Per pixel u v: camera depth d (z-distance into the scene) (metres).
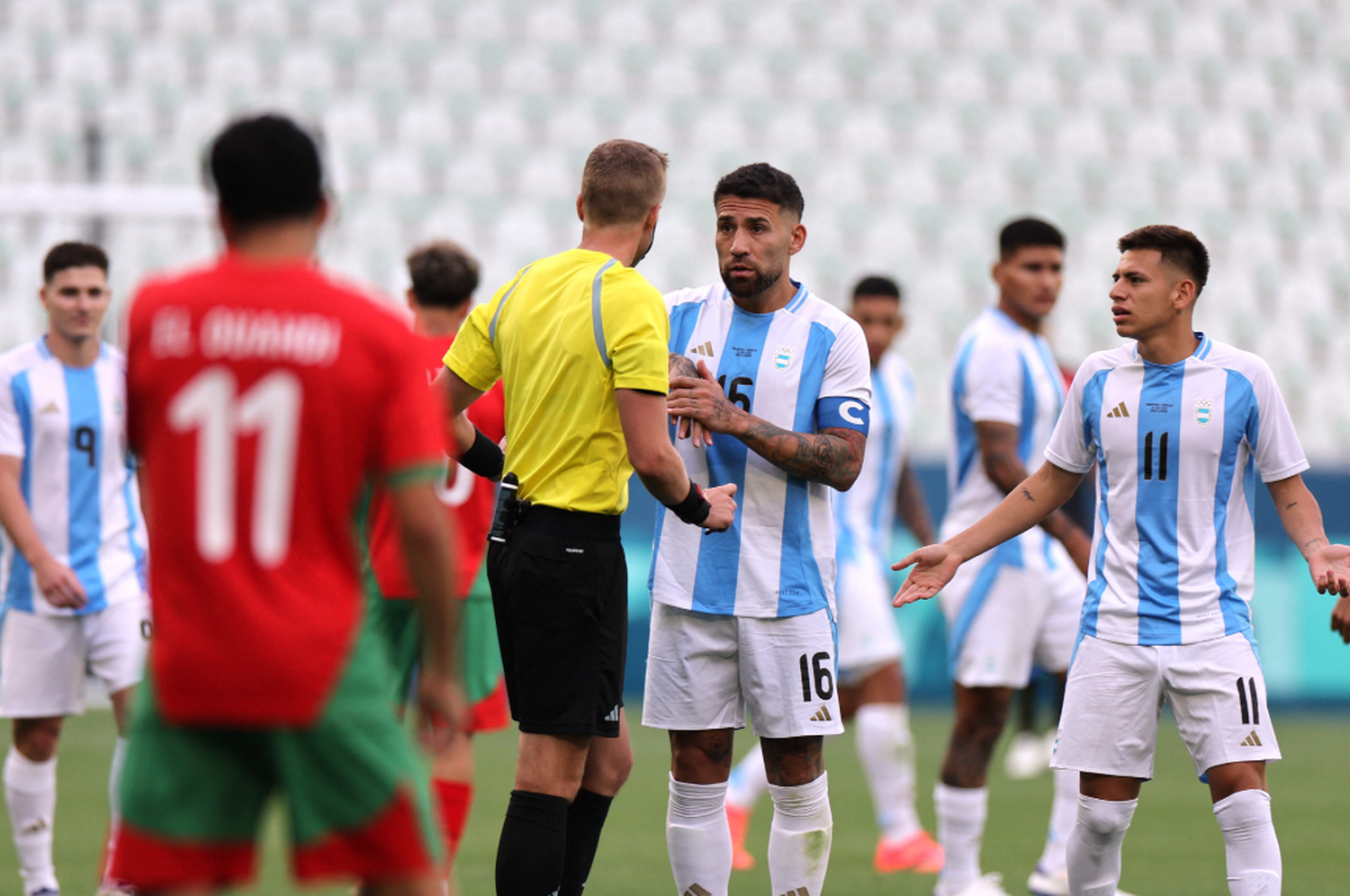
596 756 13.68
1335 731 35.19
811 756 13.66
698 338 14.25
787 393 13.78
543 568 12.46
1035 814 24.34
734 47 53.69
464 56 52.75
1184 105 54.03
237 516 8.07
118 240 46.41
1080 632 13.91
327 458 8.16
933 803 25.72
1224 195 52.78
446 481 16.19
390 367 8.28
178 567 8.09
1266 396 13.45
